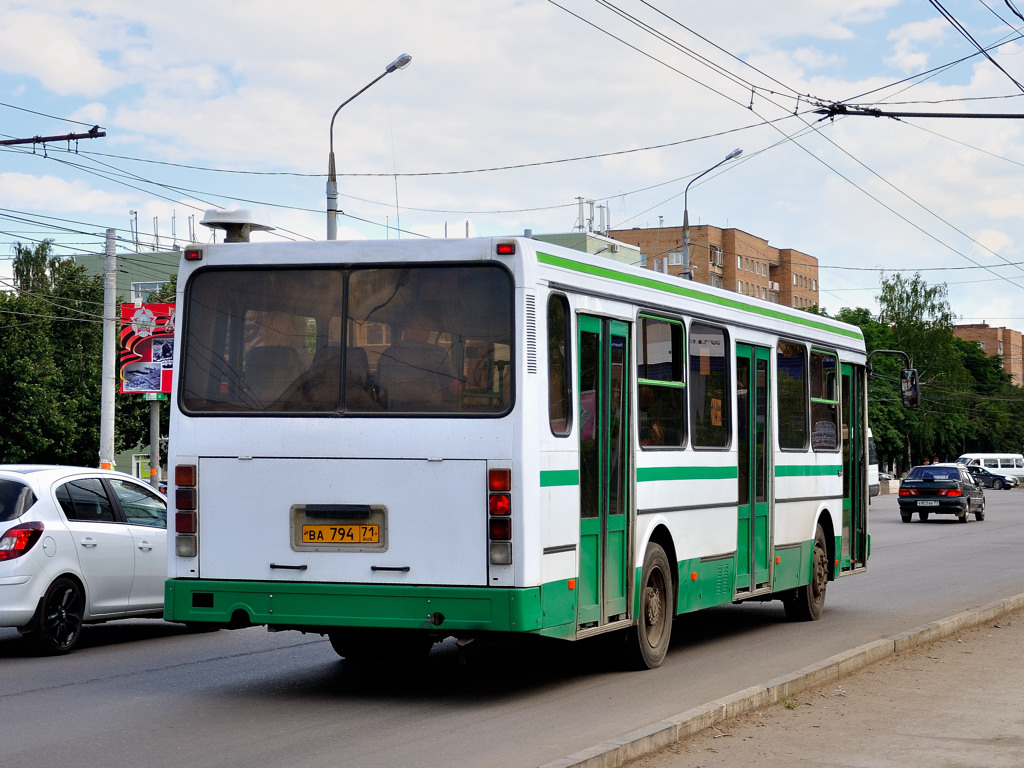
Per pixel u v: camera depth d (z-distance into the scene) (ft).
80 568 39.24
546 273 29.78
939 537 109.60
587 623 31.12
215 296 30.83
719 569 39.29
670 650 40.01
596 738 25.73
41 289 201.36
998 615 47.09
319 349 29.96
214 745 25.20
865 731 26.50
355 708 29.40
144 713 28.76
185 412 30.58
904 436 298.76
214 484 30.22
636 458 33.81
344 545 29.19
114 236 99.86
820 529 49.24
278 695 31.22
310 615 29.25
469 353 28.99
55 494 39.32
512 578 28.17
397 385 29.35
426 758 23.91
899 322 319.06
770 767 23.21
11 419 168.55
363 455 29.22
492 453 28.45
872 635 43.98
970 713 28.55
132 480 43.29
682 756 23.94
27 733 26.45
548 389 29.53
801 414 47.03
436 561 28.63
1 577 37.11
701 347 38.47
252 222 31.60
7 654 38.99
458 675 34.50
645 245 384.68
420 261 29.53
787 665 36.58
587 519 31.24
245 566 29.86
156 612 42.50
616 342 33.19
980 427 354.95
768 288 425.69
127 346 101.30
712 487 38.75
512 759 23.76
